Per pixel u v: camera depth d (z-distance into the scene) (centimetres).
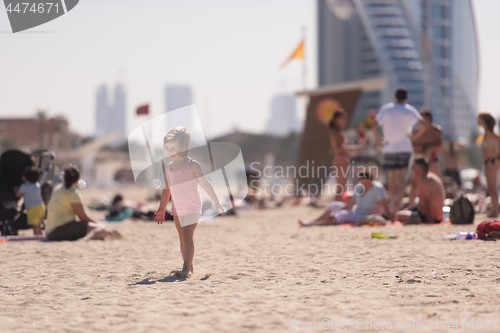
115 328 625
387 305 705
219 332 602
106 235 1520
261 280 898
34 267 1053
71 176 1541
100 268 1037
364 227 1672
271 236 1573
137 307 726
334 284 849
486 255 1055
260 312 687
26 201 1623
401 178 1950
